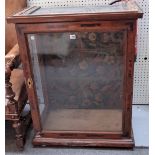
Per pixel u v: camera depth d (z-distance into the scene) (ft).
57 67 5.00
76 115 5.21
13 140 5.17
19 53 4.17
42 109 4.98
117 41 4.33
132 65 3.92
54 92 5.34
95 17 3.54
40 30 3.79
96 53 4.69
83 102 5.37
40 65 4.71
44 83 5.03
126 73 4.01
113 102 5.11
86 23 3.65
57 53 4.72
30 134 5.33
